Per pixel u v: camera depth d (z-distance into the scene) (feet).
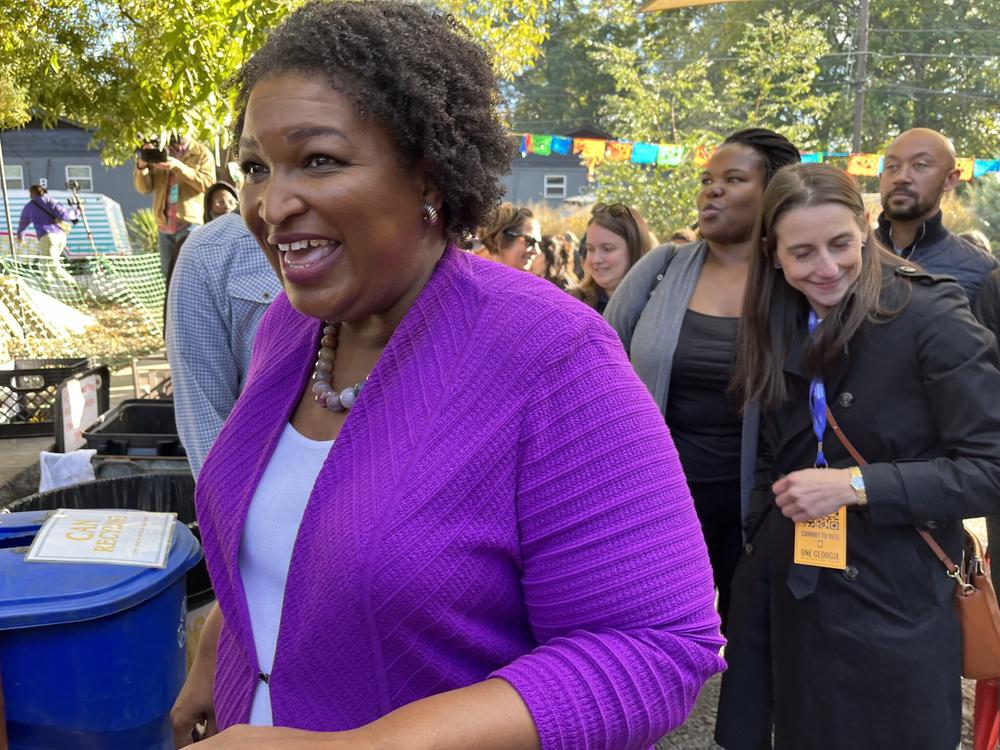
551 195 93.30
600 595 2.74
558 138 35.50
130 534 4.93
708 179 8.49
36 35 20.08
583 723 2.56
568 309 2.99
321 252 2.90
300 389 3.53
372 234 2.88
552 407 2.82
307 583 2.98
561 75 94.17
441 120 2.87
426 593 2.76
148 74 18.49
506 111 3.30
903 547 6.09
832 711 6.24
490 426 2.82
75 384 12.24
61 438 11.78
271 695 3.13
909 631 6.08
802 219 6.10
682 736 9.47
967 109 84.53
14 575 4.46
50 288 39.34
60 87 21.01
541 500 2.81
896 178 10.65
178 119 17.38
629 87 55.42
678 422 8.48
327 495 2.99
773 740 7.11
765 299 6.73
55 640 4.30
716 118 54.39
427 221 3.10
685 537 2.84
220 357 7.00
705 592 2.85
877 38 83.76
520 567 2.92
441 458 2.80
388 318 3.24
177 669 4.92
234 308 6.91
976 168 42.01
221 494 3.53
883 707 6.12
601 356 2.92
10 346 28.50
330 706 3.01
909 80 85.66
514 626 3.02
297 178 2.81
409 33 2.87
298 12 3.02
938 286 6.12
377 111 2.77
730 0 22.18
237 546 3.43
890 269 6.31
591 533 2.77
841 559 6.16
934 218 10.73
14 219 57.72
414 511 2.77
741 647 7.02
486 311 3.01
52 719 4.35
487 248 14.02
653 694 2.64
